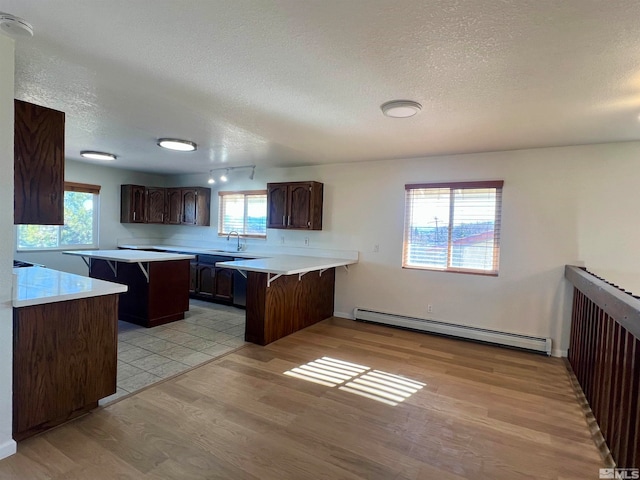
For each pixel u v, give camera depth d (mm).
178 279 4566
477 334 4031
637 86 2115
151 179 6906
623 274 3459
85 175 5875
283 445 2064
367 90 2334
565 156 3648
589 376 2680
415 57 1870
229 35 1720
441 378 3072
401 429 2271
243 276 5273
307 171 5312
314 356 3508
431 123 2980
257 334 3814
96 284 2482
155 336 3947
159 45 1840
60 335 2143
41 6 1509
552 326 3738
